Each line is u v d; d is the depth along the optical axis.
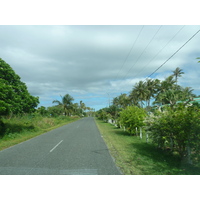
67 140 11.83
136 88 44.38
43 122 24.58
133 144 10.28
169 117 6.71
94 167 5.57
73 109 63.50
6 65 15.12
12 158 6.80
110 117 37.53
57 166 5.67
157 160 6.60
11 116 23.41
